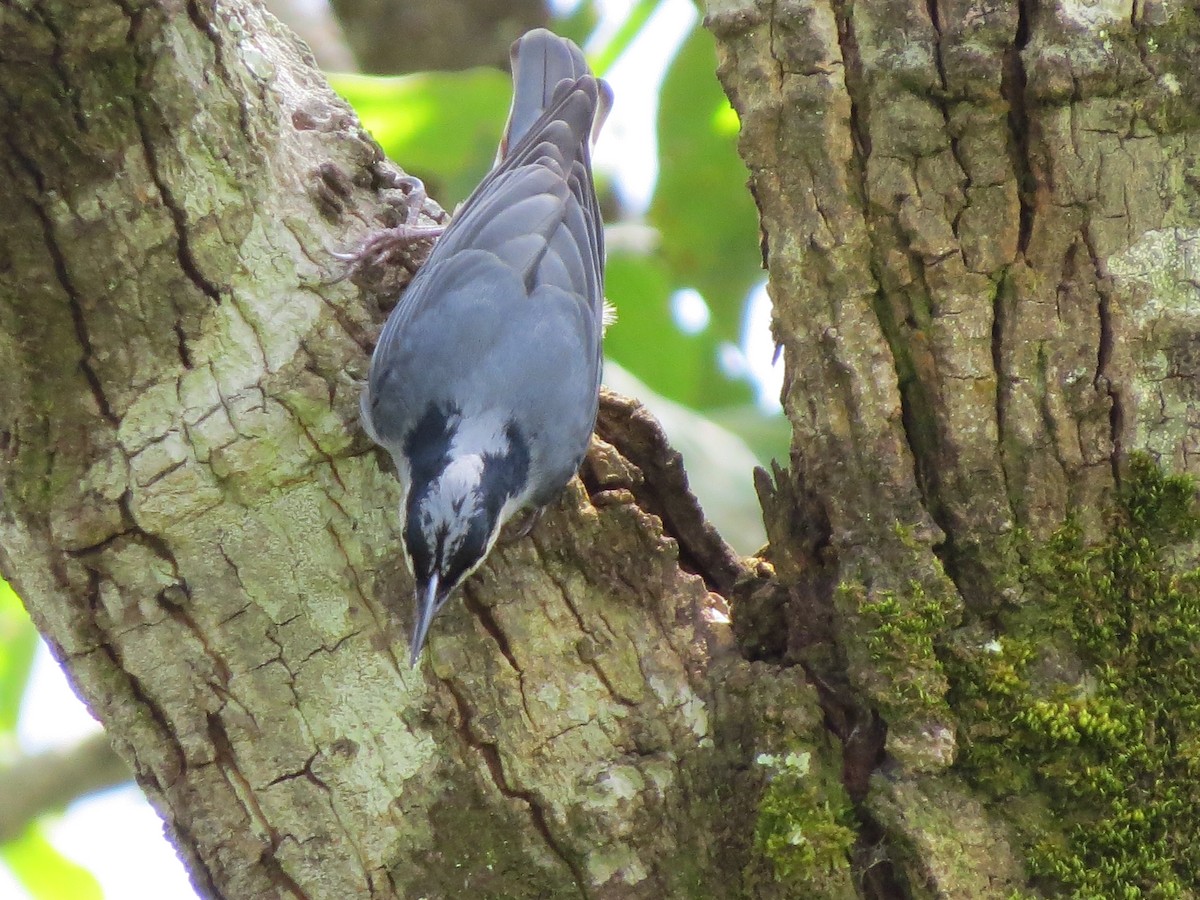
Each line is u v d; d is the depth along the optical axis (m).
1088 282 6.65
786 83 6.87
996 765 6.48
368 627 6.79
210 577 6.65
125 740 6.85
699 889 6.75
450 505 6.84
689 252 12.33
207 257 6.48
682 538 7.89
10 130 5.88
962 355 6.68
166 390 6.53
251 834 6.80
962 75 6.61
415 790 6.75
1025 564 6.60
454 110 10.48
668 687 6.92
